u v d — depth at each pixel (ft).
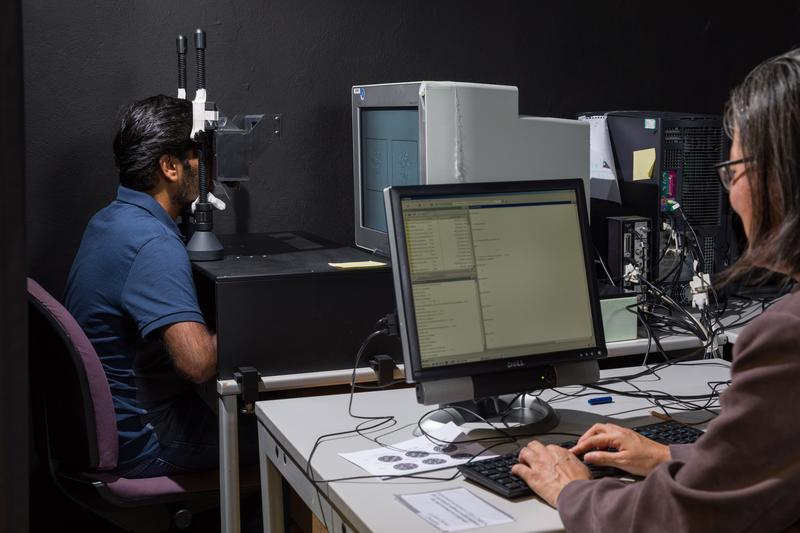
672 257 8.36
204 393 7.39
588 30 10.00
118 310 6.93
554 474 4.56
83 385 6.48
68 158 8.40
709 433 3.53
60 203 8.43
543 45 9.86
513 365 5.67
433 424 5.69
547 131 7.33
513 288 5.75
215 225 8.95
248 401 6.43
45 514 8.34
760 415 3.36
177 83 8.66
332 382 6.75
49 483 8.34
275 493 6.33
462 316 5.60
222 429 6.55
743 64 10.73
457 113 6.91
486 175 7.11
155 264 6.75
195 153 7.39
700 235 8.49
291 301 6.67
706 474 3.49
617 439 4.87
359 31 9.18
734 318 8.45
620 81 10.21
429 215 5.57
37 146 8.30
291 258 7.40
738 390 3.44
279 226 9.18
